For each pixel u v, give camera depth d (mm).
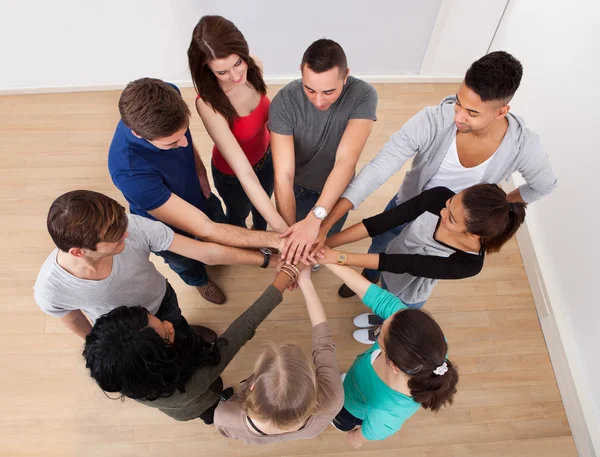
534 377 2457
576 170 2346
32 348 2408
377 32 3086
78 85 3260
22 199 2838
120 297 1535
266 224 2533
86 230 1193
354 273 1697
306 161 1951
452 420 2326
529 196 1855
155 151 1568
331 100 1553
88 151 3037
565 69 2441
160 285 1731
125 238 1383
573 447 2285
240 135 1876
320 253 1710
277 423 1173
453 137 1617
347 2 2861
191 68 1571
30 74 3152
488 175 1688
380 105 3357
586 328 2295
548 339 2529
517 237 2846
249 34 3039
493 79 1324
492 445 2270
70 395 2307
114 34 2949
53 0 2713
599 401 2229
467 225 1377
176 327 2031
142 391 1191
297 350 1224
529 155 1610
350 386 1768
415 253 1687
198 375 1354
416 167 1808
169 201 1627
